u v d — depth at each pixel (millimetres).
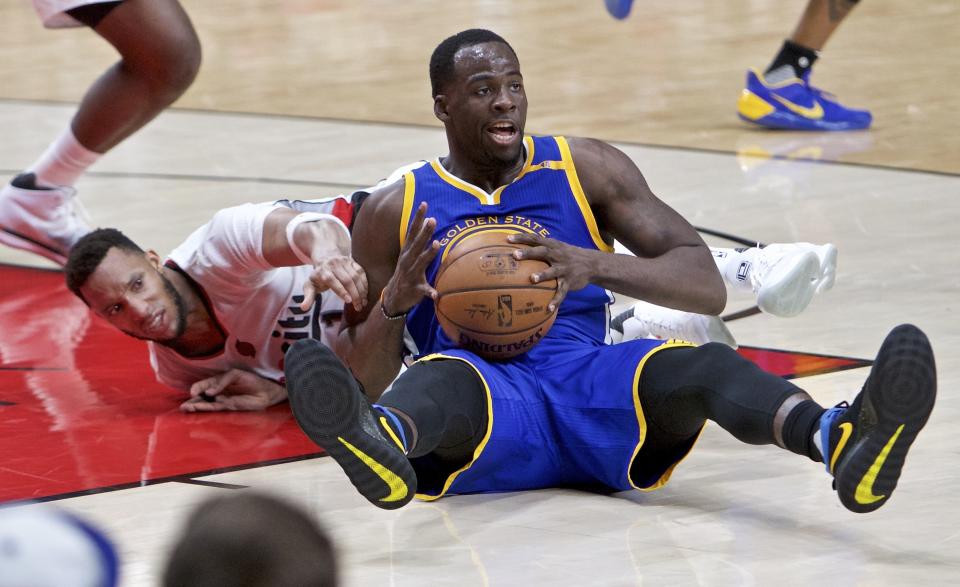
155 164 22312
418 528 8609
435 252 8805
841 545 7918
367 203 9727
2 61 34219
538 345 9438
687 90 28031
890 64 30078
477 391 8938
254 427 11320
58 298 16000
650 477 9109
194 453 10508
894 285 14562
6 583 2605
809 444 8000
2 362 13375
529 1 42438
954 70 29125
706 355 8664
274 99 28125
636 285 9148
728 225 17453
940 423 10180
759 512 8641
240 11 42156
